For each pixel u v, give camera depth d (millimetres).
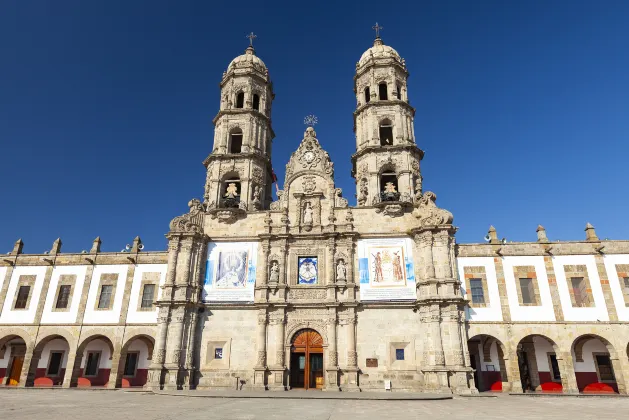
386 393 34062
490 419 18484
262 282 40750
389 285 39719
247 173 46781
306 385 37656
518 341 37562
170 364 37781
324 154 45406
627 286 38438
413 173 45469
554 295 38750
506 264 40031
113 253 45812
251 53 54969
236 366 38625
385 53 52062
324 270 41062
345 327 38750
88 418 17422
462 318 37375
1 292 45312
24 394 32188
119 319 43094
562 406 25281
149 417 17984
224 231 43531
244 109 49656
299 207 43375
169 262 41406
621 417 19516
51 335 43312
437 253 39531
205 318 40375
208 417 18172
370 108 48531
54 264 45969
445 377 35250
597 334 37250
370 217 42500
